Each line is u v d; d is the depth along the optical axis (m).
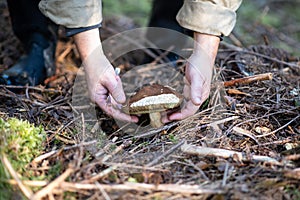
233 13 1.02
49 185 0.80
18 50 1.52
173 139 1.00
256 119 1.08
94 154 0.93
